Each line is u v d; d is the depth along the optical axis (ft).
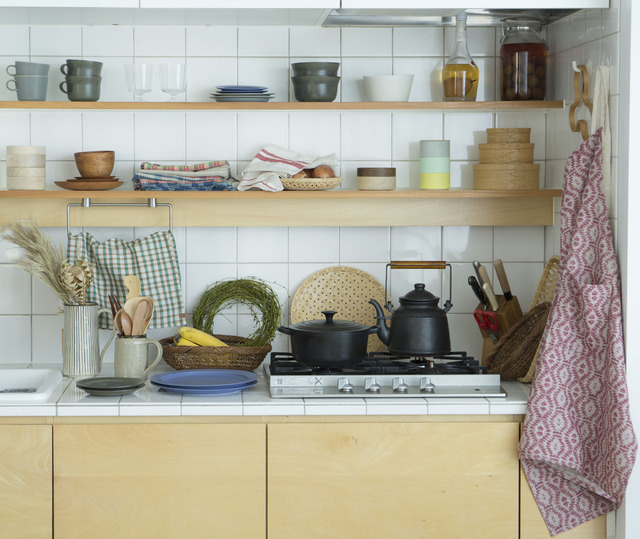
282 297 9.95
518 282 10.10
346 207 9.73
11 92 9.62
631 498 8.01
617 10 7.98
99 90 9.16
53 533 8.04
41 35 9.58
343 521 8.18
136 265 9.53
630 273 7.92
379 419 8.16
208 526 8.11
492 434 8.21
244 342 9.59
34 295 9.77
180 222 9.66
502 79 9.40
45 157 9.41
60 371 9.21
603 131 8.19
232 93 9.14
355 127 9.86
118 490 8.04
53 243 9.75
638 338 7.97
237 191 9.12
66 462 8.00
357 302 9.89
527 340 8.82
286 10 8.66
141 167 9.39
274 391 8.32
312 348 8.50
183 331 9.23
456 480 8.21
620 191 8.03
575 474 8.14
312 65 9.07
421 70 9.87
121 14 8.87
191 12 8.77
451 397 8.24
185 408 8.00
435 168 9.36
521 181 9.31
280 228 9.90
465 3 8.52
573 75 9.02
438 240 10.02
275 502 8.13
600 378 8.09
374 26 9.53
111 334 9.86
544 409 8.07
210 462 8.07
